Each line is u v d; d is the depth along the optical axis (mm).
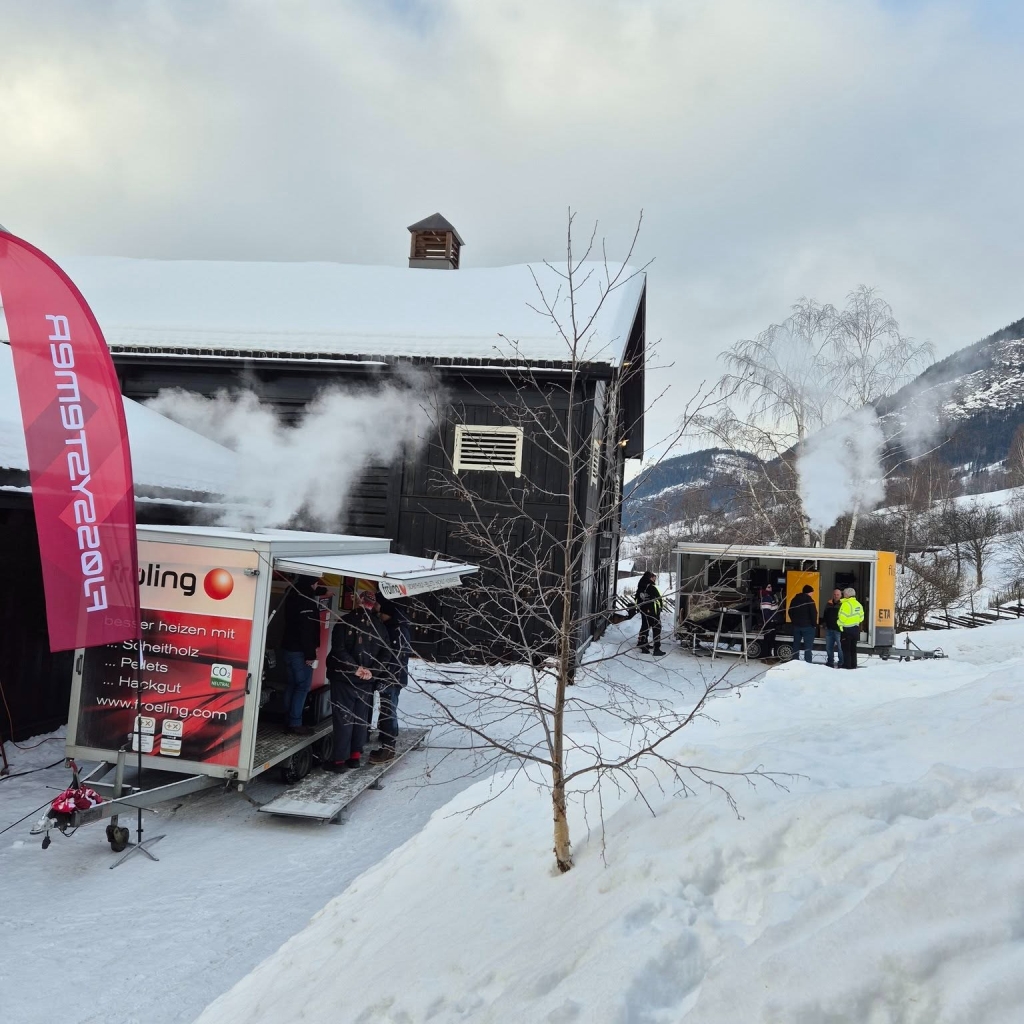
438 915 4074
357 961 3902
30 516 8820
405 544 13984
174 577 6965
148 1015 4277
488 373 13672
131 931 5129
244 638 6840
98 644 6289
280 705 8500
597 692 11719
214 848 6496
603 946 2822
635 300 16609
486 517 13680
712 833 3402
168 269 18891
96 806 6168
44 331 6168
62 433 6176
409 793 7957
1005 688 5219
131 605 6359
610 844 3949
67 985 4504
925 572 31516
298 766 7801
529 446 13664
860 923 2361
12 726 8758
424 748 9422
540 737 9500
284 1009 3689
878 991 2109
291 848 6555
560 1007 2502
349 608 9156
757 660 15984
